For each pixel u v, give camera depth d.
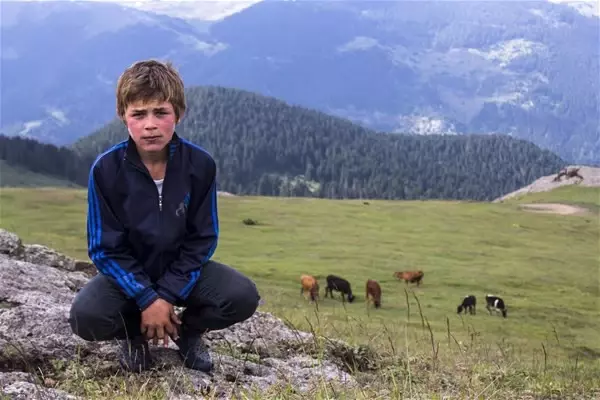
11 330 6.24
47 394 4.70
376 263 52.09
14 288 7.98
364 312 33.50
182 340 5.78
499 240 70.62
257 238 63.19
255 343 7.50
